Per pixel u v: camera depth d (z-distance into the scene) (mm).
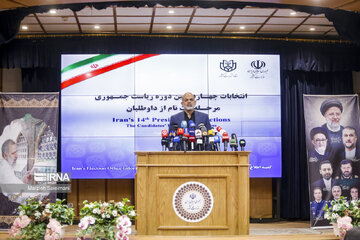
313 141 6969
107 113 7754
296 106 8391
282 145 8305
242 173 4547
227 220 4520
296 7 5754
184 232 4504
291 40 8242
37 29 7828
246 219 4531
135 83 7816
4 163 6715
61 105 7695
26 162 6727
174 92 7844
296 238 4648
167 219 4512
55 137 6805
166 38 8078
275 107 7914
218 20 7484
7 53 7891
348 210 4770
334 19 5871
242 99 7895
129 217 4500
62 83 7719
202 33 8164
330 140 6984
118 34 8023
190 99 5824
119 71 7809
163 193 4523
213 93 7875
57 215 4359
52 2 5605
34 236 4246
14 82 8375
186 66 7883
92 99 7750
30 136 6781
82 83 7750
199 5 5648
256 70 7941
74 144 7680
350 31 5898
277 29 8008
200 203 4535
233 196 4559
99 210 4289
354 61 8312
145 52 8031
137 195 4508
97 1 5629
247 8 6891
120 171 7707
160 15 7188
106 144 7719
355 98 7070
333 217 4777
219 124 7840
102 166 7695
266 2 5676
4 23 5820
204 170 4547
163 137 4859
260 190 8109
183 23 7625
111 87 7785
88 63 7781
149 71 7844
